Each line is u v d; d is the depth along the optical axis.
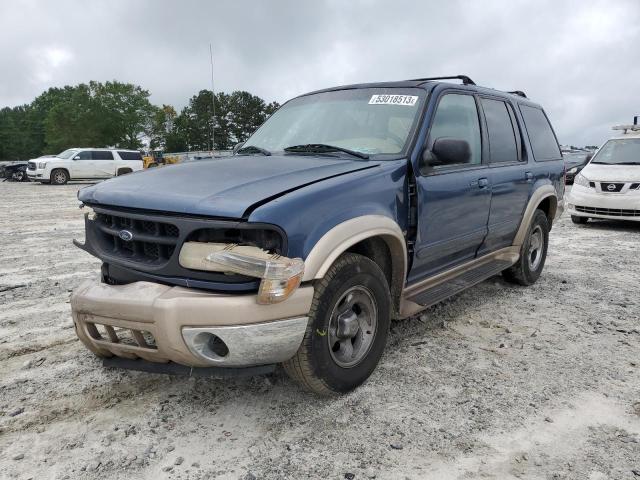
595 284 5.73
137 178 3.15
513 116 5.12
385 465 2.47
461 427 2.79
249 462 2.50
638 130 10.85
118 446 2.62
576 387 3.25
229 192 2.68
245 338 2.50
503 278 5.82
